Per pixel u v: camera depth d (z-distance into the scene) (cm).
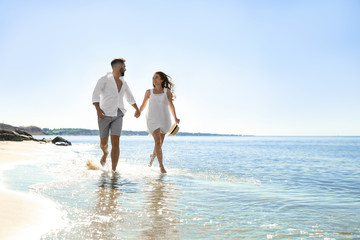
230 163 803
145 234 200
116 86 557
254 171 617
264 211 273
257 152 1552
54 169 523
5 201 258
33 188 337
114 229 207
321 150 1969
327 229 220
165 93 601
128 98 595
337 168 716
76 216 236
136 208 270
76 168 552
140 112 611
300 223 235
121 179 443
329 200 329
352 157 1172
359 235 207
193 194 342
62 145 1864
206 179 465
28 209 241
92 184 390
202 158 992
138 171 551
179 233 205
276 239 197
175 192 351
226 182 441
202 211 267
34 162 627
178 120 629
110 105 552
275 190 388
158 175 501
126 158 890
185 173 538
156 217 242
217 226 223
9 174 439
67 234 192
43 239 181
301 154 1396
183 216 248
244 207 287
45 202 273
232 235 203
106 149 587
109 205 277
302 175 568
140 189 364
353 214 266
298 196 350
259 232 211
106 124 556
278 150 1914
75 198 301
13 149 925
